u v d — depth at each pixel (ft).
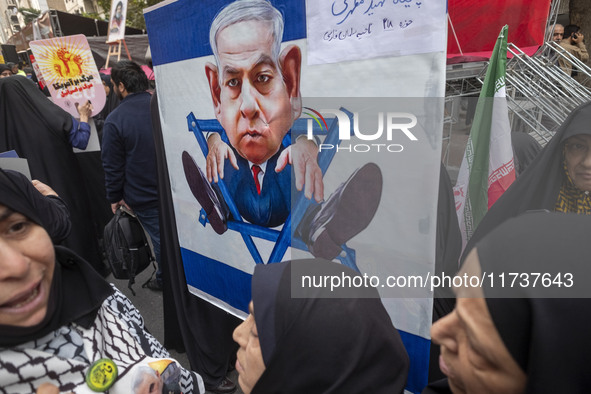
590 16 17.28
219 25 4.29
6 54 34.17
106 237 8.43
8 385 2.28
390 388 2.37
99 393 2.58
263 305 2.44
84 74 9.38
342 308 2.31
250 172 4.54
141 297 10.00
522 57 5.28
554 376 1.33
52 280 2.52
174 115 5.55
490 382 1.52
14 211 2.27
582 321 1.29
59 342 2.56
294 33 3.52
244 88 4.25
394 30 2.75
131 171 8.63
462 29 8.10
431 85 2.62
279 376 2.36
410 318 3.09
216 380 6.68
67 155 9.59
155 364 3.08
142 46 22.79
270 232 4.59
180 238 6.31
